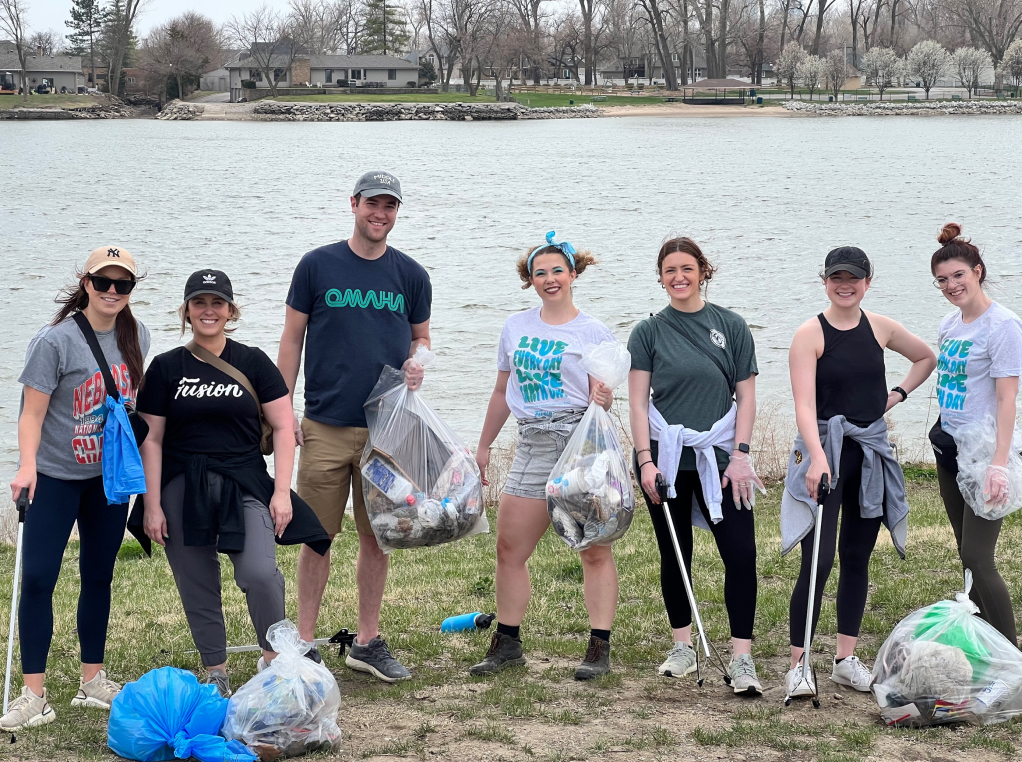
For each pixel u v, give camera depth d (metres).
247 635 6.34
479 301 25.56
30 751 4.40
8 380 18.27
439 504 5.29
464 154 76.44
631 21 141.12
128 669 5.72
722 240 36.31
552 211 45.25
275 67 128.50
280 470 4.93
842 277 5.01
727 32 139.62
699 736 4.46
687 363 5.20
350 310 5.37
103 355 4.81
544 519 5.41
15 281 28.30
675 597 5.42
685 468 5.21
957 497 5.38
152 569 8.74
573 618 6.53
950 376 5.32
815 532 4.97
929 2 152.62
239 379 4.88
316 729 4.38
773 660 5.67
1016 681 4.61
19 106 122.69
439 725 4.68
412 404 5.38
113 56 132.50
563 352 5.31
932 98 133.75
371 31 139.25
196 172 63.31
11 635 4.80
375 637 5.54
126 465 4.74
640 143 86.06
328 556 5.56
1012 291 25.61
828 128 103.56
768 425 12.70
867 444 5.07
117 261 4.73
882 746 4.36
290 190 53.97
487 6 129.12
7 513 11.69
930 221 40.62
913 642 4.70
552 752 4.33
